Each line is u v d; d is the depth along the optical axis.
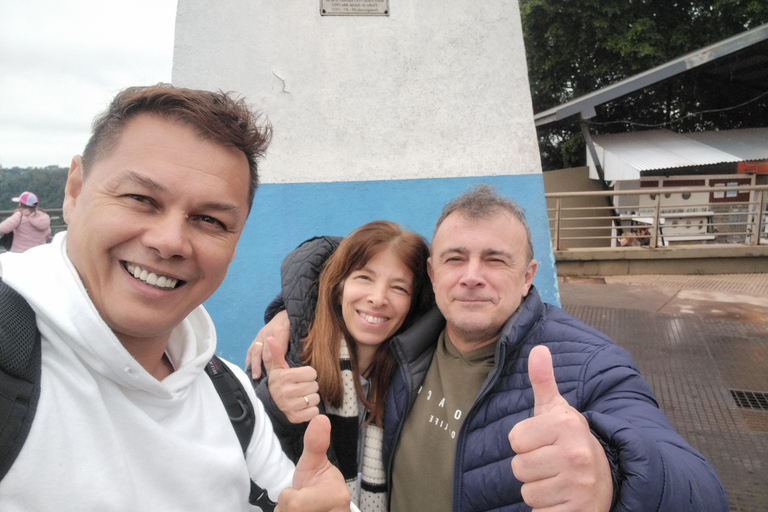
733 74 5.93
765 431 1.64
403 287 0.80
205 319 0.54
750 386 1.99
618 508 0.49
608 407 0.64
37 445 0.37
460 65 1.63
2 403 0.36
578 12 6.36
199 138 0.42
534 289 0.78
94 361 0.40
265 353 0.83
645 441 0.50
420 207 1.58
